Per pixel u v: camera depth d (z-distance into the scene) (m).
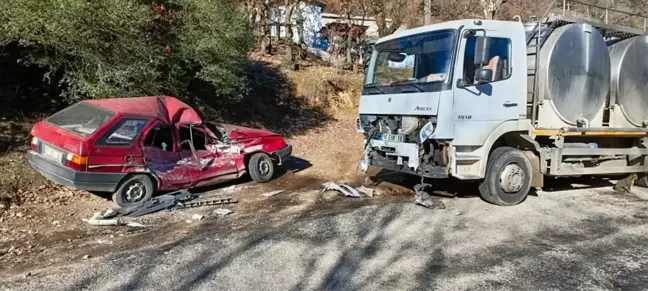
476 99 6.95
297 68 19.77
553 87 7.60
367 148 7.99
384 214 6.86
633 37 8.71
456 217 6.78
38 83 10.52
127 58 9.56
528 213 7.08
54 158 7.27
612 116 8.54
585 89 7.87
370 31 26.30
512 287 4.39
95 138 7.15
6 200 7.20
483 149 7.09
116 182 7.35
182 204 7.61
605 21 9.16
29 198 7.50
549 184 9.41
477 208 7.32
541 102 7.64
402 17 22.05
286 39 20.73
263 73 18.05
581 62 7.80
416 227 6.25
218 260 4.98
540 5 20.98
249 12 19.70
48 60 9.15
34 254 5.33
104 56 9.35
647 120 8.83
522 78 7.37
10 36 8.70
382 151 7.80
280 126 15.59
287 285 4.38
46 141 7.47
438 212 7.03
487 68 6.84
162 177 7.90
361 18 23.53
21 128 9.45
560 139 7.86
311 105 18.20
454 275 4.66
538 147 7.46
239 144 9.30
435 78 6.89
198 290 4.24
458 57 6.76
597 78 7.96
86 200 7.73
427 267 4.86
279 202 7.86
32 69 10.41
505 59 7.21
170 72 10.78
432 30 7.09
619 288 4.41
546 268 4.87
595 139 8.56
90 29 8.86
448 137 6.76
